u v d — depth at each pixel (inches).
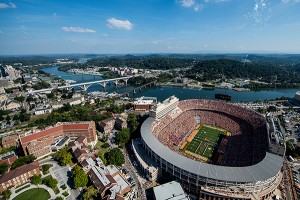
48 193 4781.0
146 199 4638.3
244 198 4254.4
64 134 7106.3
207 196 4557.1
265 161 5162.4
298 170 5585.6
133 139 7185.0
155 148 5816.9
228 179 4475.9
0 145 6943.9
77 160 5866.1
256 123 7854.3
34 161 5629.9
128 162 6112.2
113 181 4722.0
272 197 4677.7
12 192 4825.3
